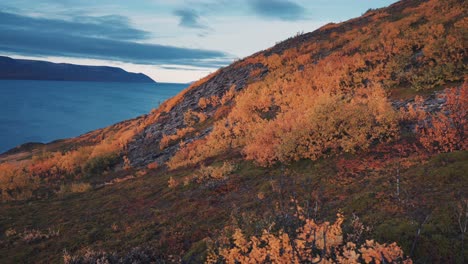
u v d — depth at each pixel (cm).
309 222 548
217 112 2867
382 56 2172
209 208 1236
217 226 1062
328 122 1353
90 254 1025
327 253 535
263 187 1238
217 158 1922
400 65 1942
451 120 1093
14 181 2466
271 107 2430
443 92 1481
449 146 1014
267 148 1516
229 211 1148
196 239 1021
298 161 1363
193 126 2903
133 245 1088
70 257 1031
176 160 2203
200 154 2186
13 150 6253
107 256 1001
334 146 1303
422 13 2673
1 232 1409
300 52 3297
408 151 1109
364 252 520
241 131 2262
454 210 662
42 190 2344
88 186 2091
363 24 3550
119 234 1210
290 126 1627
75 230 1329
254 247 608
